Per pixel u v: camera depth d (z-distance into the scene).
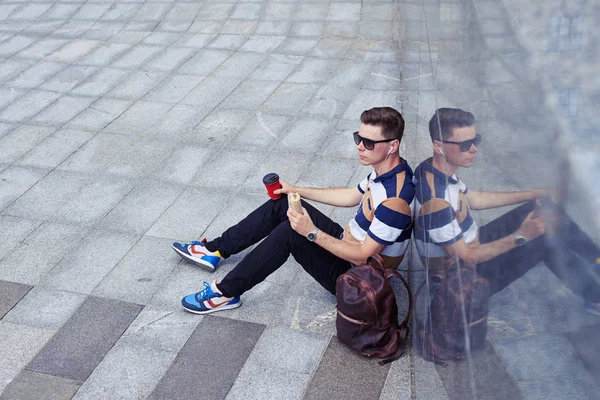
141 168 5.31
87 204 4.88
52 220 4.71
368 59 7.00
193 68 7.07
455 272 1.95
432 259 2.47
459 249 1.86
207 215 4.68
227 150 5.50
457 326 1.95
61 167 5.39
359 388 3.18
